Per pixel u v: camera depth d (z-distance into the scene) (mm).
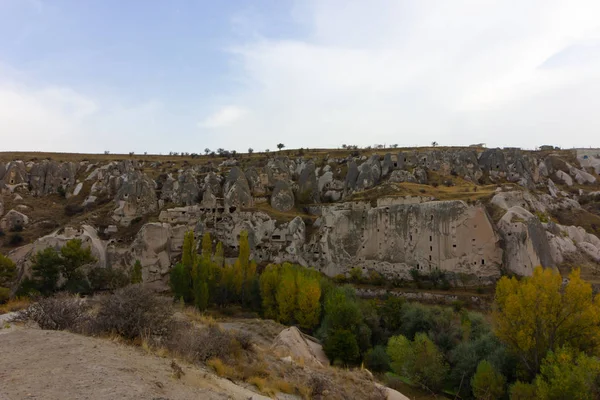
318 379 18328
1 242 70875
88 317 15562
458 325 40688
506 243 54531
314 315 43000
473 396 30281
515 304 30531
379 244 62188
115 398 8719
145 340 13992
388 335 41812
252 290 50812
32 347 11773
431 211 58312
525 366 30141
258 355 18625
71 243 51250
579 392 23125
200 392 10891
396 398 20141
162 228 63094
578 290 29797
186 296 51625
